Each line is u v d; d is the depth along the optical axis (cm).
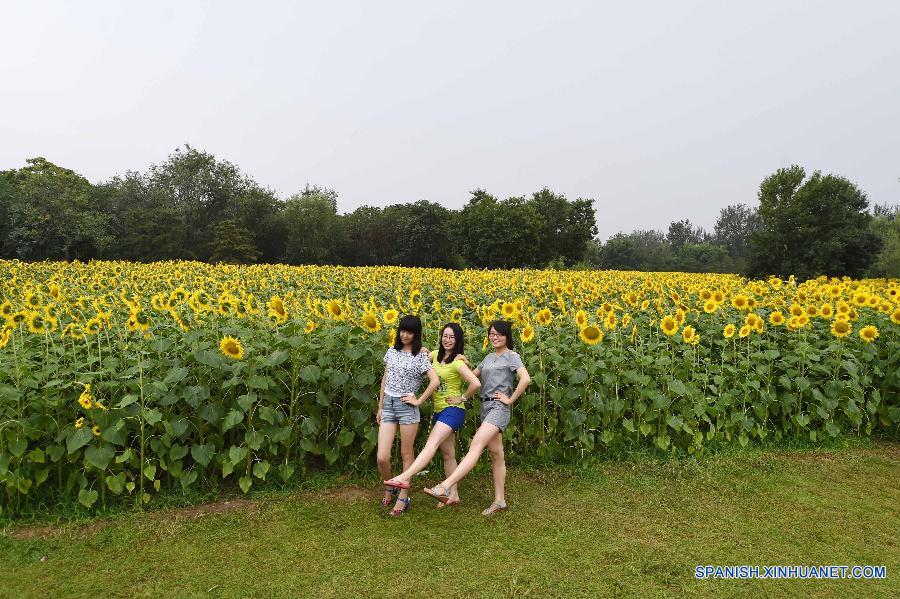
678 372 636
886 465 590
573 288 1162
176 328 583
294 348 525
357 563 384
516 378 593
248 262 5138
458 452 571
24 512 441
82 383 446
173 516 450
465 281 1641
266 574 369
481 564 384
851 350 705
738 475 554
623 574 373
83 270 1681
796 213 4234
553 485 529
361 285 1396
